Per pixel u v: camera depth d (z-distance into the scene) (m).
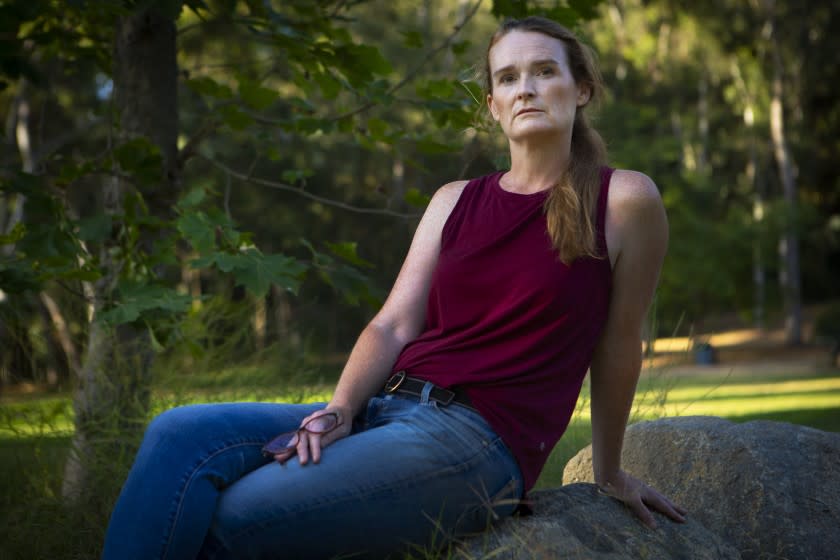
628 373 1.96
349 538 1.67
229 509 1.64
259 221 22.86
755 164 30.48
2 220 12.63
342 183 25.09
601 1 3.49
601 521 1.94
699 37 27.05
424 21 21.72
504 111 1.96
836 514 2.23
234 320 3.61
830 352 26.16
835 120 32.62
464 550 1.73
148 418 3.15
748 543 2.23
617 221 1.85
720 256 24.36
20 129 14.80
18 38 3.23
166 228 3.38
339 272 3.32
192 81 3.85
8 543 2.48
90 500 2.62
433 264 2.00
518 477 1.81
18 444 3.08
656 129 27.92
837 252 37.75
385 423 1.81
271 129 3.87
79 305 3.44
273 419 1.80
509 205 1.89
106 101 3.74
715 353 24.69
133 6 2.91
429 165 8.32
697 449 2.42
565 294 1.79
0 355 3.32
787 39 27.59
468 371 1.80
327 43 3.27
